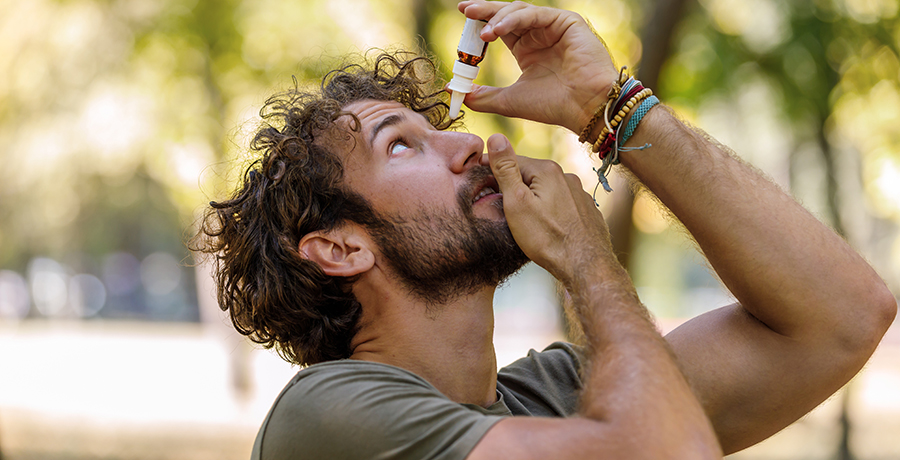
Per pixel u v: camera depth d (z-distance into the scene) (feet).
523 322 73.00
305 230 5.56
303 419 4.62
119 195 51.65
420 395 4.59
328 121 5.65
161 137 27.25
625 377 4.41
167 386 40.68
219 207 6.11
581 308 5.00
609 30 18.53
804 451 23.84
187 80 25.68
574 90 5.90
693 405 4.39
